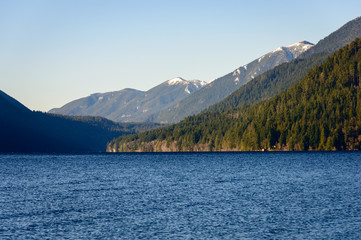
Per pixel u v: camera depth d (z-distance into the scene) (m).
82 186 98.19
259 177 112.75
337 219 58.81
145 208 68.25
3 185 102.25
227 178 111.44
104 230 54.66
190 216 61.91
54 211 66.75
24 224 58.12
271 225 56.06
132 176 121.56
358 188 87.56
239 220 59.06
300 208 66.50
